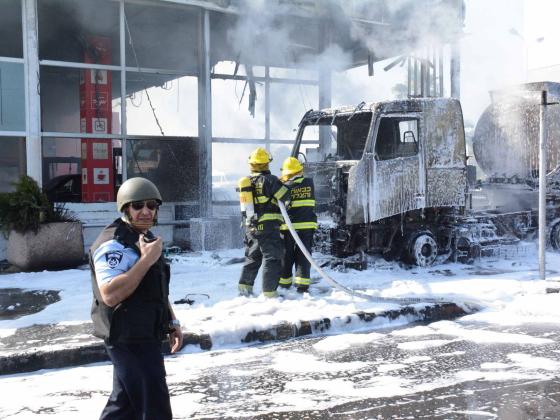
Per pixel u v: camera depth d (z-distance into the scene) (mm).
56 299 8156
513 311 7613
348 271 9867
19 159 11984
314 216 8305
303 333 6652
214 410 4441
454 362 5562
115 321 3105
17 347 5762
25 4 11453
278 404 4543
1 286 9109
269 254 7727
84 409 4488
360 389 4848
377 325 7070
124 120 12680
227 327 6328
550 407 4383
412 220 10383
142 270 3016
